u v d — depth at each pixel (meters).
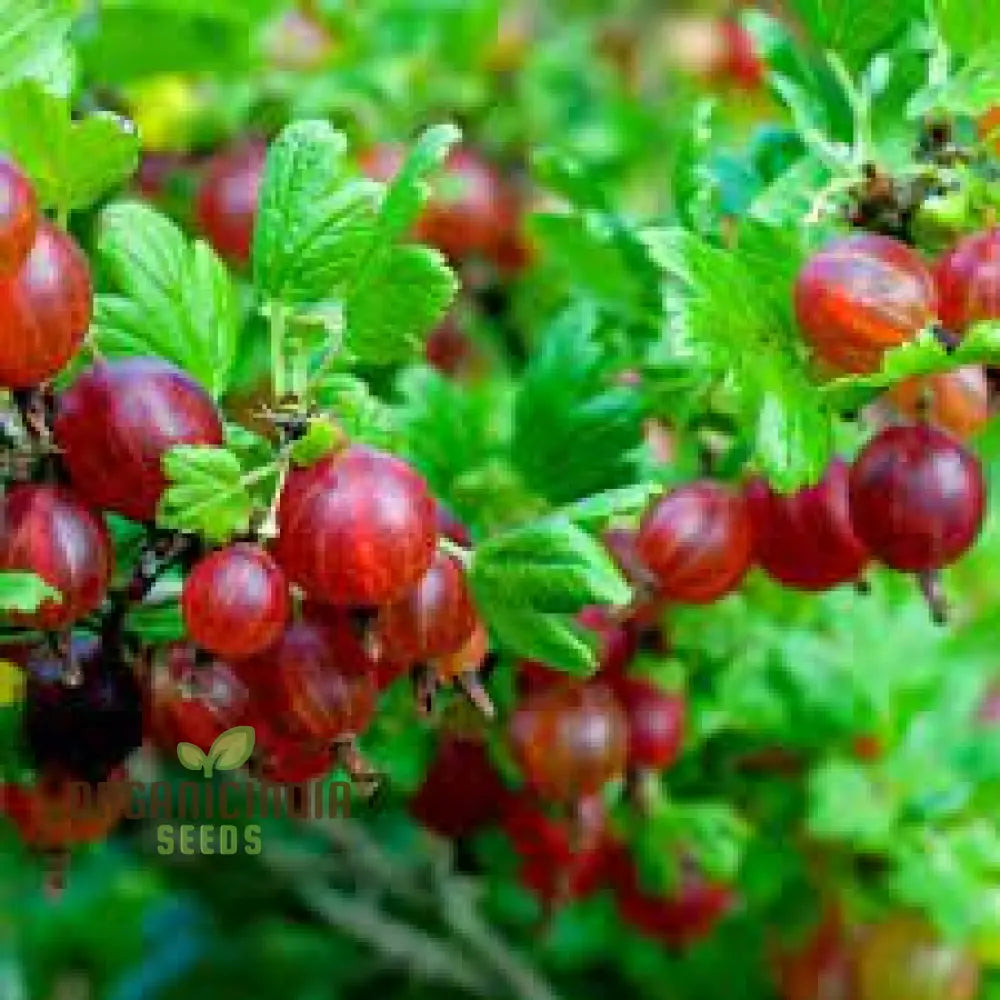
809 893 0.69
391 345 0.51
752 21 0.56
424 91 0.72
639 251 0.57
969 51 0.53
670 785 0.65
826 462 0.51
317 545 0.48
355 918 0.84
